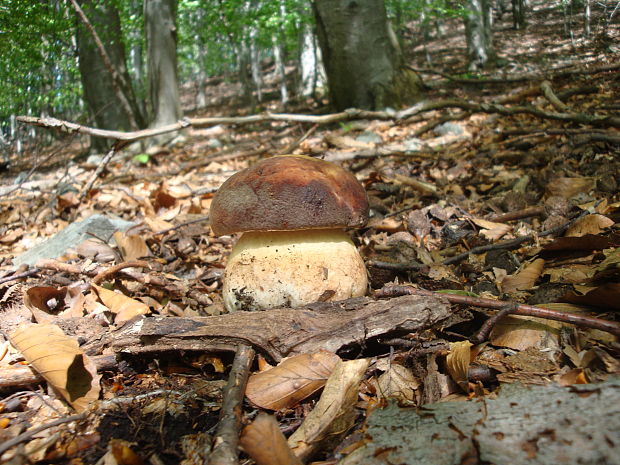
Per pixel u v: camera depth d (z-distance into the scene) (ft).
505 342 1.01
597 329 0.95
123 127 4.54
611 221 1.42
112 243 1.90
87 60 4.35
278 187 1.05
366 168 2.69
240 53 7.59
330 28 4.10
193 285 1.56
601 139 2.25
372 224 1.89
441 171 2.47
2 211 2.61
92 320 1.23
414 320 1.00
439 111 3.96
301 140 3.02
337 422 0.83
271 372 0.92
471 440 0.71
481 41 6.76
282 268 1.07
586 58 4.85
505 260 1.42
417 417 0.79
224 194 1.10
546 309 0.97
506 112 2.97
